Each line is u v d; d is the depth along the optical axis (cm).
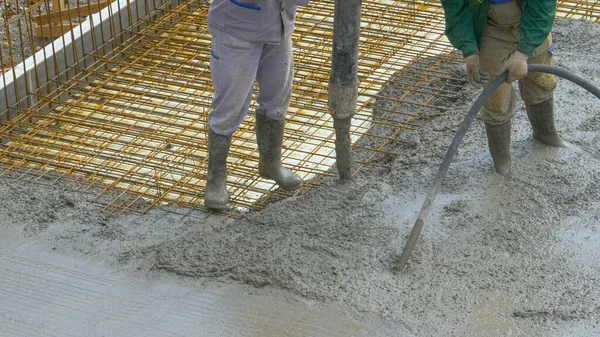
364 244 552
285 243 554
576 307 495
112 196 618
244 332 487
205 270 534
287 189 618
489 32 552
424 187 608
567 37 807
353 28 561
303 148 680
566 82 728
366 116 716
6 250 561
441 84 757
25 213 595
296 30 841
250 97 573
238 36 536
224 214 600
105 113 713
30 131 696
